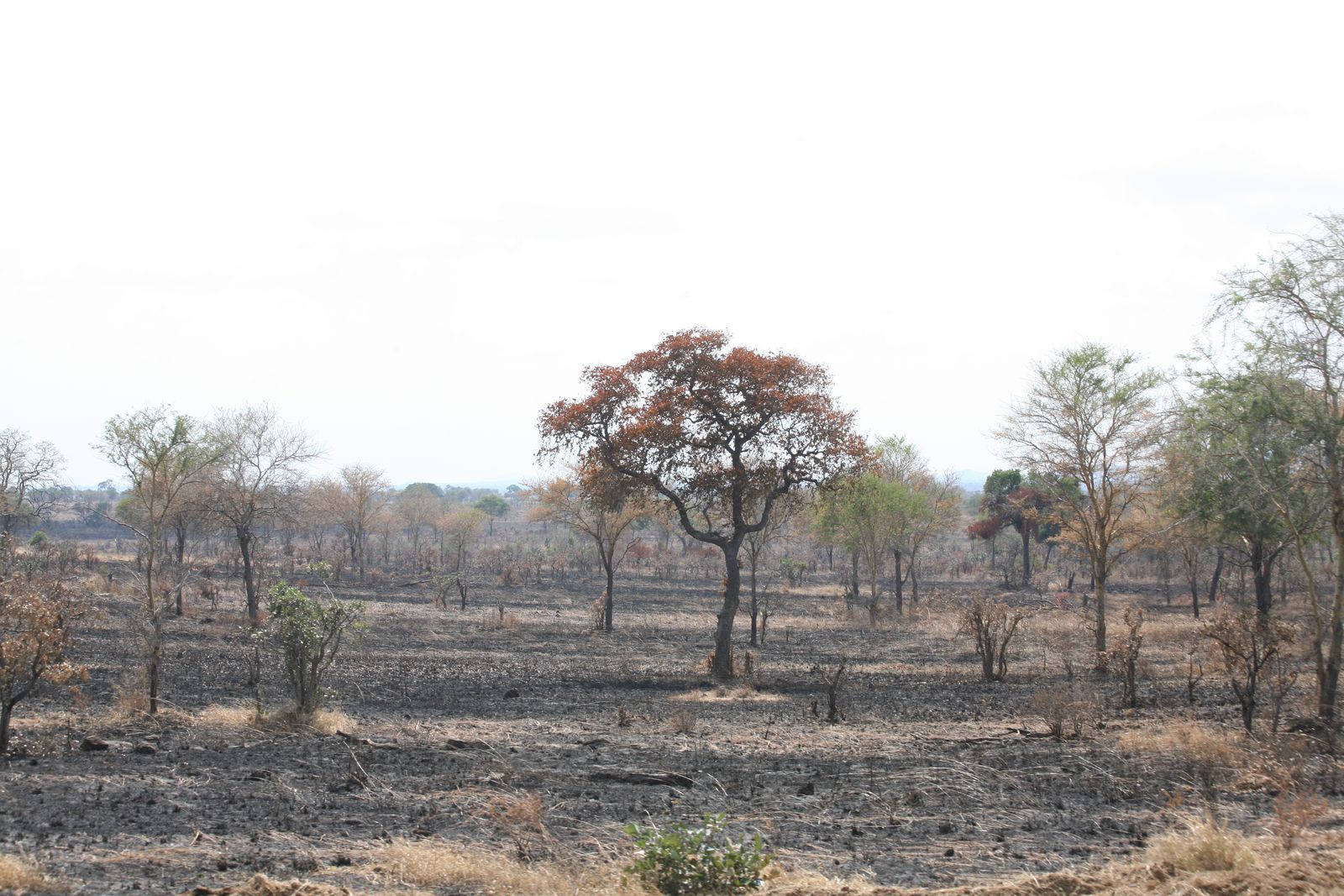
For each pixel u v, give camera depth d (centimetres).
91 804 1104
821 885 831
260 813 1092
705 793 1258
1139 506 3175
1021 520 7488
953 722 2030
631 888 781
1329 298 1695
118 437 1981
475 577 7331
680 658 3388
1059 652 3297
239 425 3953
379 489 7131
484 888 824
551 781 1315
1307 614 2722
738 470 2978
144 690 1902
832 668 3094
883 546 4959
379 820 1072
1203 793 1245
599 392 2942
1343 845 908
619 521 4256
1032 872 898
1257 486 1884
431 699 2325
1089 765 1462
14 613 1542
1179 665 2994
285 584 1867
